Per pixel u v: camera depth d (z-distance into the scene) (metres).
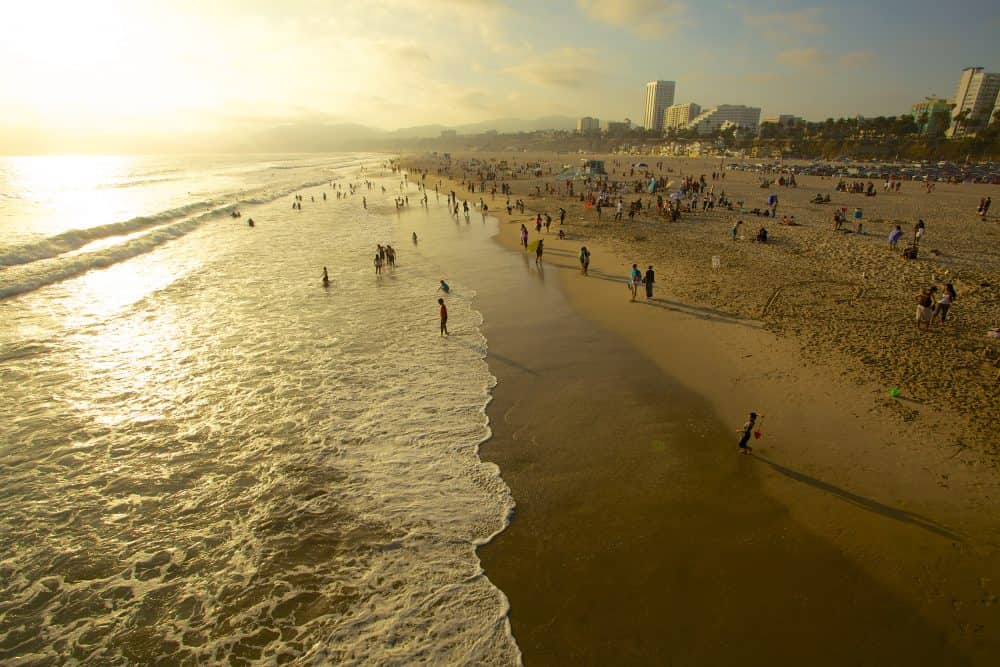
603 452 10.55
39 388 13.95
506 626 6.94
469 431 11.52
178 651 6.82
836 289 20.00
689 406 12.16
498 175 93.50
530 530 8.57
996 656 6.20
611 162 124.12
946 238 29.31
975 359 13.68
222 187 79.38
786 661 6.28
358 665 6.56
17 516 9.24
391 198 63.59
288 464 10.62
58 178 99.56
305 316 19.58
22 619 7.30
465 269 26.06
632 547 8.09
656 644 6.57
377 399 13.13
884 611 6.85
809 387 12.61
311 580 7.86
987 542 7.80
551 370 14.36
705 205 41.81
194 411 12.77
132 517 9.23
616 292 21.05
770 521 8.47
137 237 34.38
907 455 9.88
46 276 24.36
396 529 8.77
